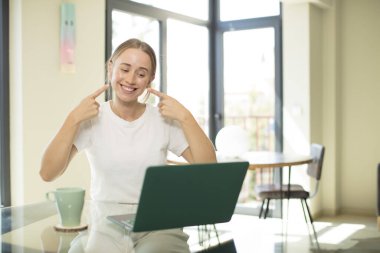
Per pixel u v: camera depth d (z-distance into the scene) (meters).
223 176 1.17
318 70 4.86
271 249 2.69
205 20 5.21
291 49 4.75
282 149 4.93
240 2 5.16
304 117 4.70
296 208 4.70
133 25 4.27
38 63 3.12
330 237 3.92
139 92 1.60
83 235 1.33
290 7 4.74
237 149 3.62
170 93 4.73
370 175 4.95
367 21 4.91
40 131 3.15
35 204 1.80
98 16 3.54
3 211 1.67
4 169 3.09
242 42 5.22
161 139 1.69
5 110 3.08
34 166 3.12
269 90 5.10
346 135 5.06
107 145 1.64
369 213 4.95
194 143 1.63
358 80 4.98
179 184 1.11
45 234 1.36
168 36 4.68
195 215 1.19
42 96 3.16
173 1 4.73
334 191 4.92
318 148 3.77
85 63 3.44
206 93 5.33
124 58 1.57
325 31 4.94
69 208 1.41
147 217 1.12
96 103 1.58
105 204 1.63
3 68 3.07
